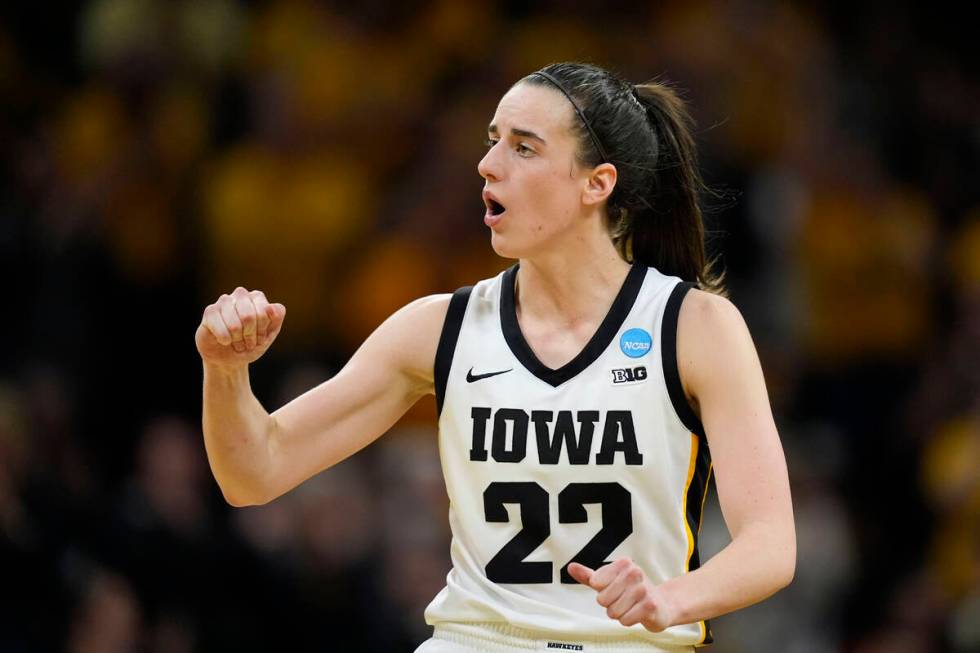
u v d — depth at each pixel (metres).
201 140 34.50
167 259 33.16
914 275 36.16
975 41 39.28
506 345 13.33
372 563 28.20
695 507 13.12
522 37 36.09
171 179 33.72
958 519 32.38
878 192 36.69
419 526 28.77
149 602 26.19
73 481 27.03
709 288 14.35
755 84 36.31
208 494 28.83
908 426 34.00
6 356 30.73
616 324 13.18
